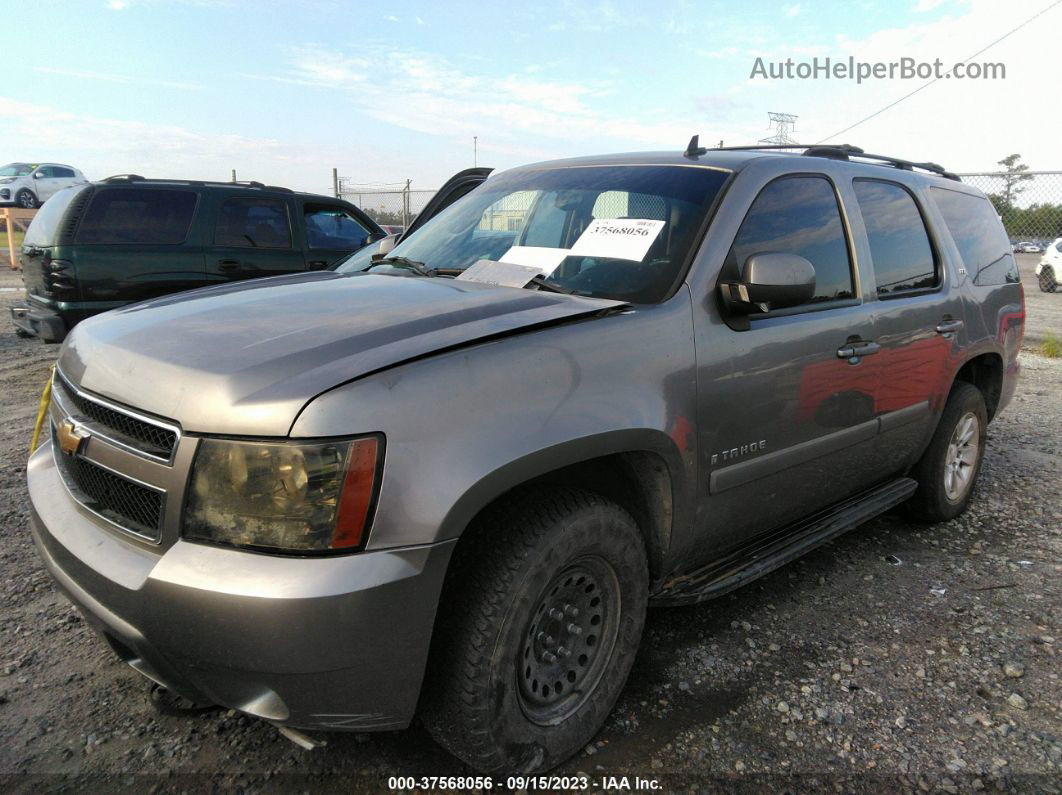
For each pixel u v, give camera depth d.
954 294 3.73
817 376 2.82
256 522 1.65
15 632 2.79
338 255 8.08
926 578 3.40
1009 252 4.54
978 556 3.66
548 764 2.10
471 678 1.86
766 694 2.51
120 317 2.39
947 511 4.00
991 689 2.56
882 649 2.80
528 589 1.90
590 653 2.23
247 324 2.09
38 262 6.74
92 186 6.75
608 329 2.16
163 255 6.96
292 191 7.92
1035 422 6.38
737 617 3.02
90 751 2.18
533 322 2.05
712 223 2.56
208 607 1.62
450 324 2.03
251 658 1.63
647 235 2.60
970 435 4.07
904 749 2.26
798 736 2.31
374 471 1.67
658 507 2.38
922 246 3.64
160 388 1.82
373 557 1.66
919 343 3.42
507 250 2.88
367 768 2.14
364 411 1.68
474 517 1.96
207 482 1.68
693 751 2.23
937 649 2.80
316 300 2.34
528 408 1.91
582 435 1.97
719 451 2.47
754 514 2.75
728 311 2.47
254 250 7.51
